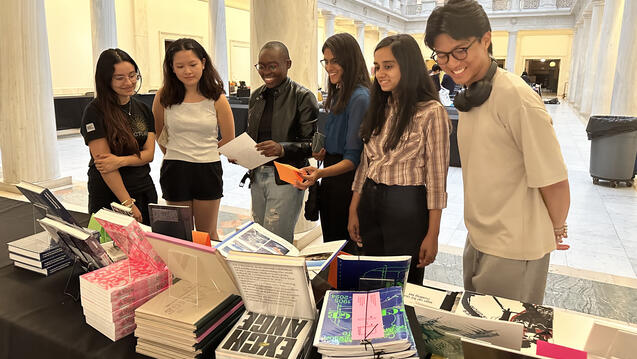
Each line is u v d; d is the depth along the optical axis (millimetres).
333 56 2158
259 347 1113
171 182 2699
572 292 3115
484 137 1519
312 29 3562
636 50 7188
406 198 1911
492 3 24469
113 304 1302
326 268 1404
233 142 2266
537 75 29516
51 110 5574
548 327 1303
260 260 1130
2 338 1445
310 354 1142
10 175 5430
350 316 1132
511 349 1103
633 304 2957
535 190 1501
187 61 2449
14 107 5281
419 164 1919
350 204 2289
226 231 4305
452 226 4609
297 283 1139
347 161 2164
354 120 2137
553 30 25141
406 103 1848
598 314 2828
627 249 3953
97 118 2410
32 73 5289
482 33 1411
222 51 10930
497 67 1506
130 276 1396
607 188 6113
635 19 7133
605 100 10883
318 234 4078
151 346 1238
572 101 23484
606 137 6059
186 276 1331
